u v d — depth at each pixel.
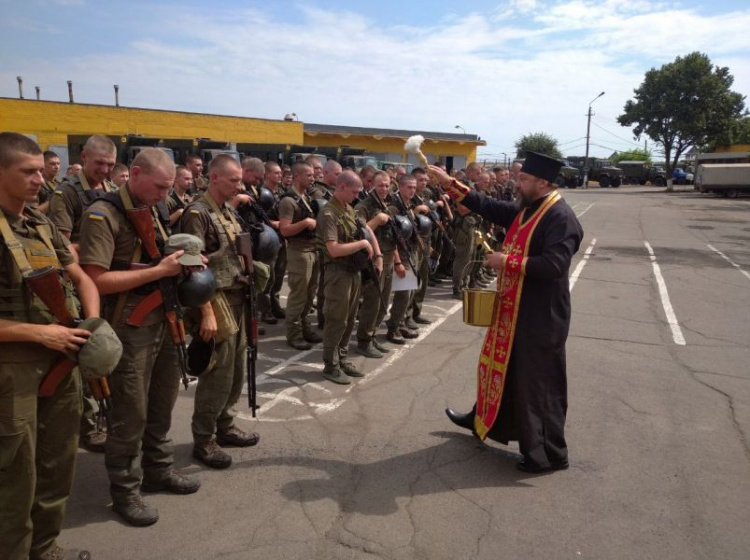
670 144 47.66
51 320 2.38
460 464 3.77
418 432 4.23
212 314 3.21
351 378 5.27
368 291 5.70
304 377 5.24
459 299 8.68
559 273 3.40
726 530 3.12
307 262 5.83
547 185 3.56
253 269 3.63
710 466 3.81
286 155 18.31
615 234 17.31
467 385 5.16
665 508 3.31
